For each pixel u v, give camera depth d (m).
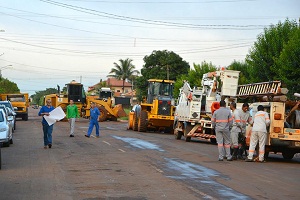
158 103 32.34
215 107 22.03
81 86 47.50
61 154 16.45
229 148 15.73
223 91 22.30
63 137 24.39
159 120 32.62
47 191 9.56
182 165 13.86
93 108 24.64
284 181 11.43
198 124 24.00
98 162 14.27
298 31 29.47
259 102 17.03
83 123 41.88
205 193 9.42
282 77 29.17
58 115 18.67
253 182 11.04
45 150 17.83
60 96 46.78
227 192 9.60
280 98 15.88
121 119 55.81
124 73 102.94
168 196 9.08
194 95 23.95
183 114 24.98
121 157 15.67
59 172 12.18
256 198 9.05
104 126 39.25
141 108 33.47
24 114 45.41
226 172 12.64
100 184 10.40
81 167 13.15
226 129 15.56
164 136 29.17
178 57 75.44
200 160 15.42
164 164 13.98
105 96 65.88
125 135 27.59
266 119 15.55
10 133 19.66
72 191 9.56
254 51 33.09
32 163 13.99
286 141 15.91
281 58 29.25
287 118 16.45
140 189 9.80
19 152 17.09
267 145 16.45
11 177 11.37
